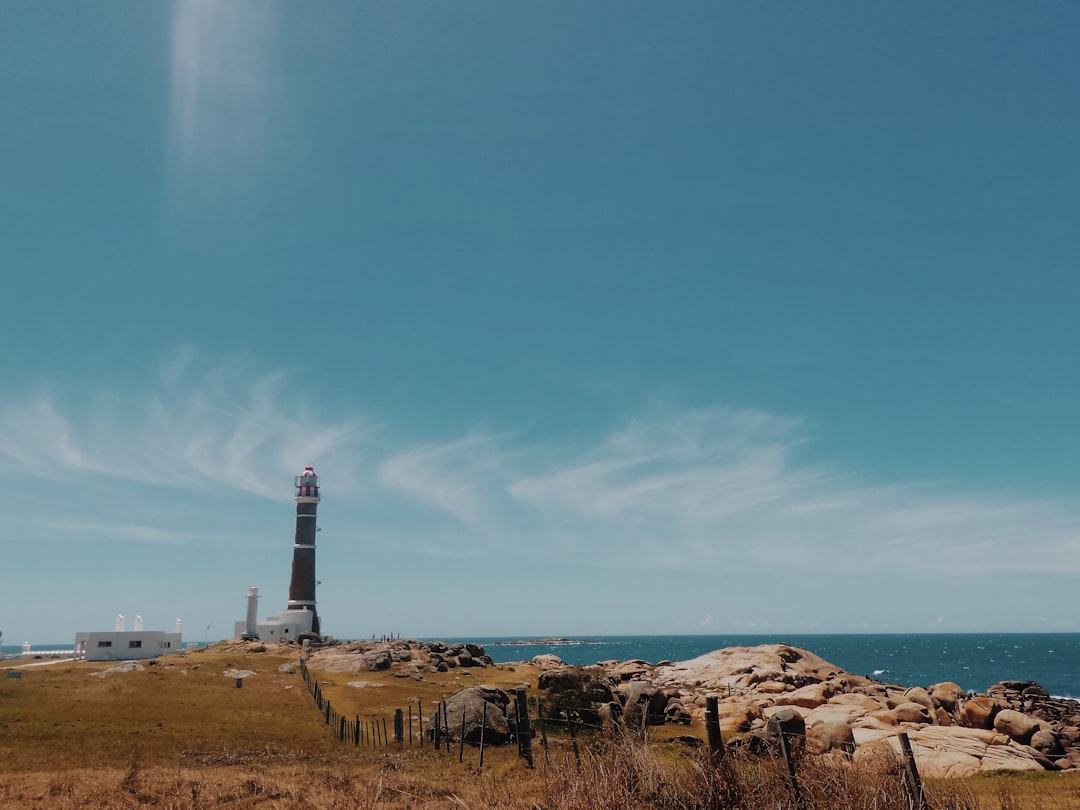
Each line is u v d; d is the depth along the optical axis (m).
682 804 16.05
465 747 42.34
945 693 58.91
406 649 96.00
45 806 23.39
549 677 54.81
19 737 44.47
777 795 15.90
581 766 17.84
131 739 45.25
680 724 52.47
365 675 80.12
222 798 23.36
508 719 46.22
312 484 137.50
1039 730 43.34
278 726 52.72
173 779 27.86
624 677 99.50
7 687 63.06
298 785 25.72
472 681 79.69
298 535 135.00
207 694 65.00
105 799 23.94
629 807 15.92
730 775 16.59
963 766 33.38
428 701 66.00
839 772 15.95
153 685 67.75
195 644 158.62
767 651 98.88
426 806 20.69
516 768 28.81
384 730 50.06
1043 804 21.36
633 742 18.45
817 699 61.91
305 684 72.75
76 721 50.72
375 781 26.83
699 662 102.19
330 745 45.72
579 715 46.12
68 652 124.62
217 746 44.12
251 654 100.00
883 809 14.77
